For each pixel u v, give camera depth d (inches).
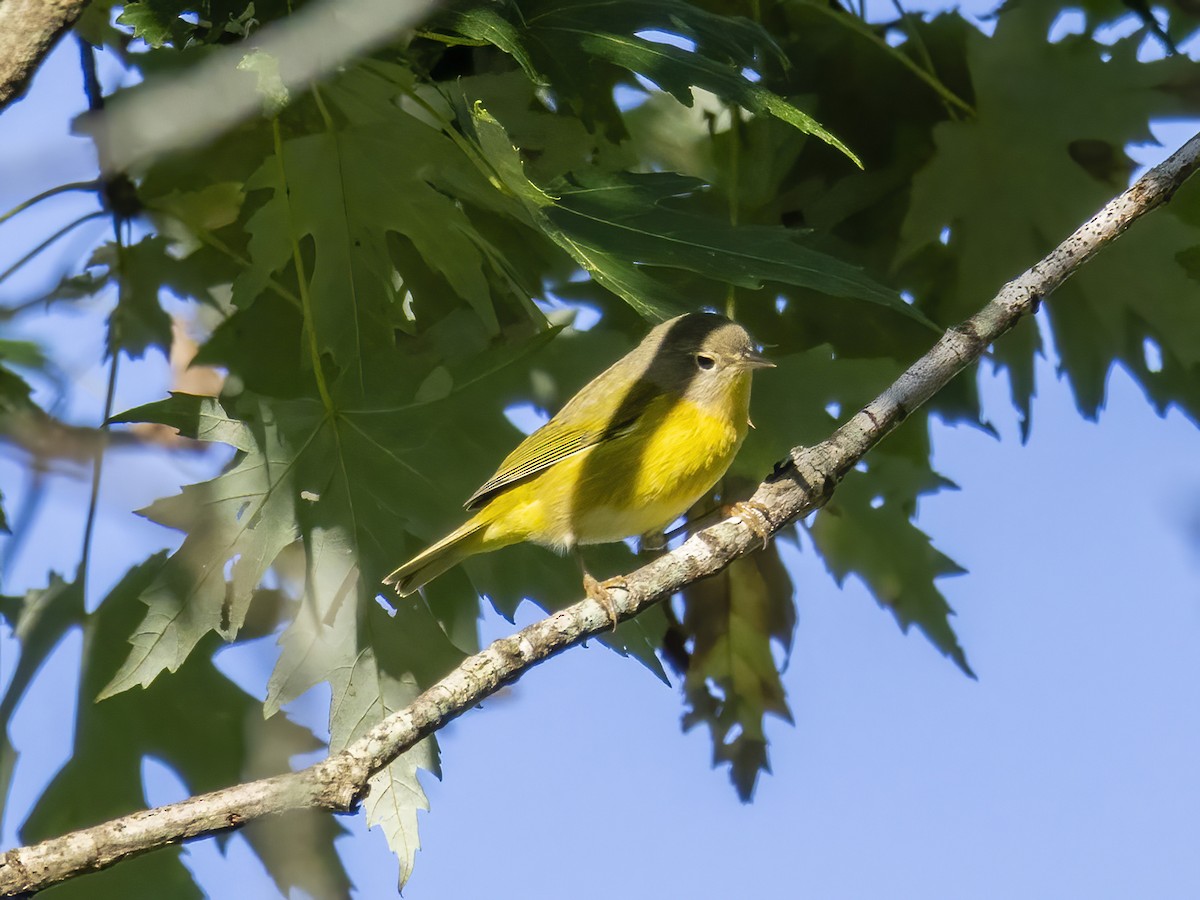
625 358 431.2
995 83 464.1
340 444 392.8
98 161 383.6
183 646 366.0
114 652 417.1
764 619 476.4
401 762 366.0
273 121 399.5
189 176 434.3
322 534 384.2
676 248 367.6
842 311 465.7
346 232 403.9
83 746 412.8
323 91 399.5
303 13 335.9
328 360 416.5
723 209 466.3
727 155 470.3
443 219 408.2
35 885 257.3
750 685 473.1
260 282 396.8
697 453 419.2
